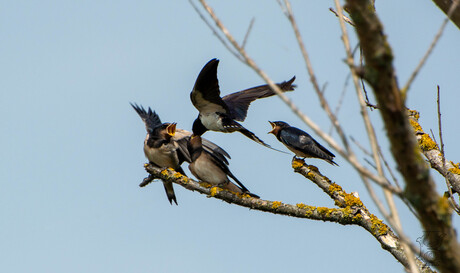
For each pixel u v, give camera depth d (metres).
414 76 4.31
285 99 4.96
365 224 11.74
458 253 4.55
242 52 5.25
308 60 5.15
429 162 12.16
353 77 5.30
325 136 4.80
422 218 4.63
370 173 4.67
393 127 4.34
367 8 4.16
